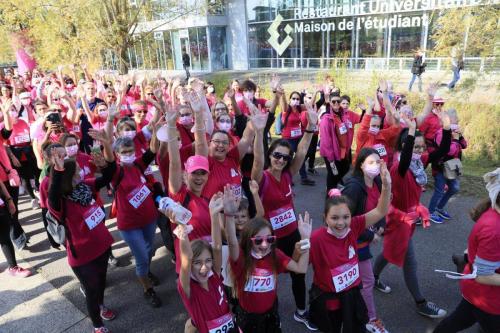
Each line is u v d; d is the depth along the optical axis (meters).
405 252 3.88
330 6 25.61
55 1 15.89
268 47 30.05
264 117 3.93
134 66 27.00
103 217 3.84
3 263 5.39
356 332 3.15
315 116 3.98
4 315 4.30
